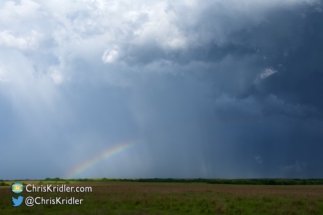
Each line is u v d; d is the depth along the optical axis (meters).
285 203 34.75
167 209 31.06
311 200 37.38
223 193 49.84
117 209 30.55
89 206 32.06
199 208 31.48
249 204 34.75
